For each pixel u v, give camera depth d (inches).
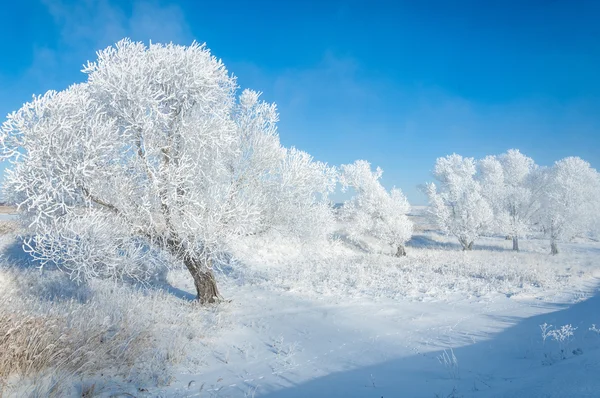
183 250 377.1
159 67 367.6
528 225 1290.6
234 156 420.8
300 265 715.4
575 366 145.6
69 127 307.0
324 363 238.5
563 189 1171.9
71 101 319.9
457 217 1247.5
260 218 422.6
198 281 414.3
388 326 315.0
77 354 208.7
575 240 1560.0
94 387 189.6
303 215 441.1
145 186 348.5
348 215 1142.3
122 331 255.3
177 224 352.2
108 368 217.9
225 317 354.0
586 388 116.4
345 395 179.3
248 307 400.2
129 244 362.6
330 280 531.5
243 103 455.5
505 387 152.3
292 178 426.0
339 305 396.5
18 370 189.8
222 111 390.6
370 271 625.9
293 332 310.8
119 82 334.6
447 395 163.6
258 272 639.8
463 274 604.7
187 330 299.3
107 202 353.7
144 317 313.1
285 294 458.0
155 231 371.2
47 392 171.0
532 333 278.1
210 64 385.4
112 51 363.9
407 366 221.8
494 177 1421.0
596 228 1169.4
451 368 210.5
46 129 301.4
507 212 1275.8
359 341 279.0
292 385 201.0
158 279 544.1
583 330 270.5
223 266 664.4
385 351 254.4
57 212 335.9
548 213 1164.5
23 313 230.8
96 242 330.6
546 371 159.0
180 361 241.9
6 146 294.8
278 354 260.1
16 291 390.9
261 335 306.0
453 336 282.5
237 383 207.5
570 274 624.7
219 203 355.3
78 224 316.2
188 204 352.5
